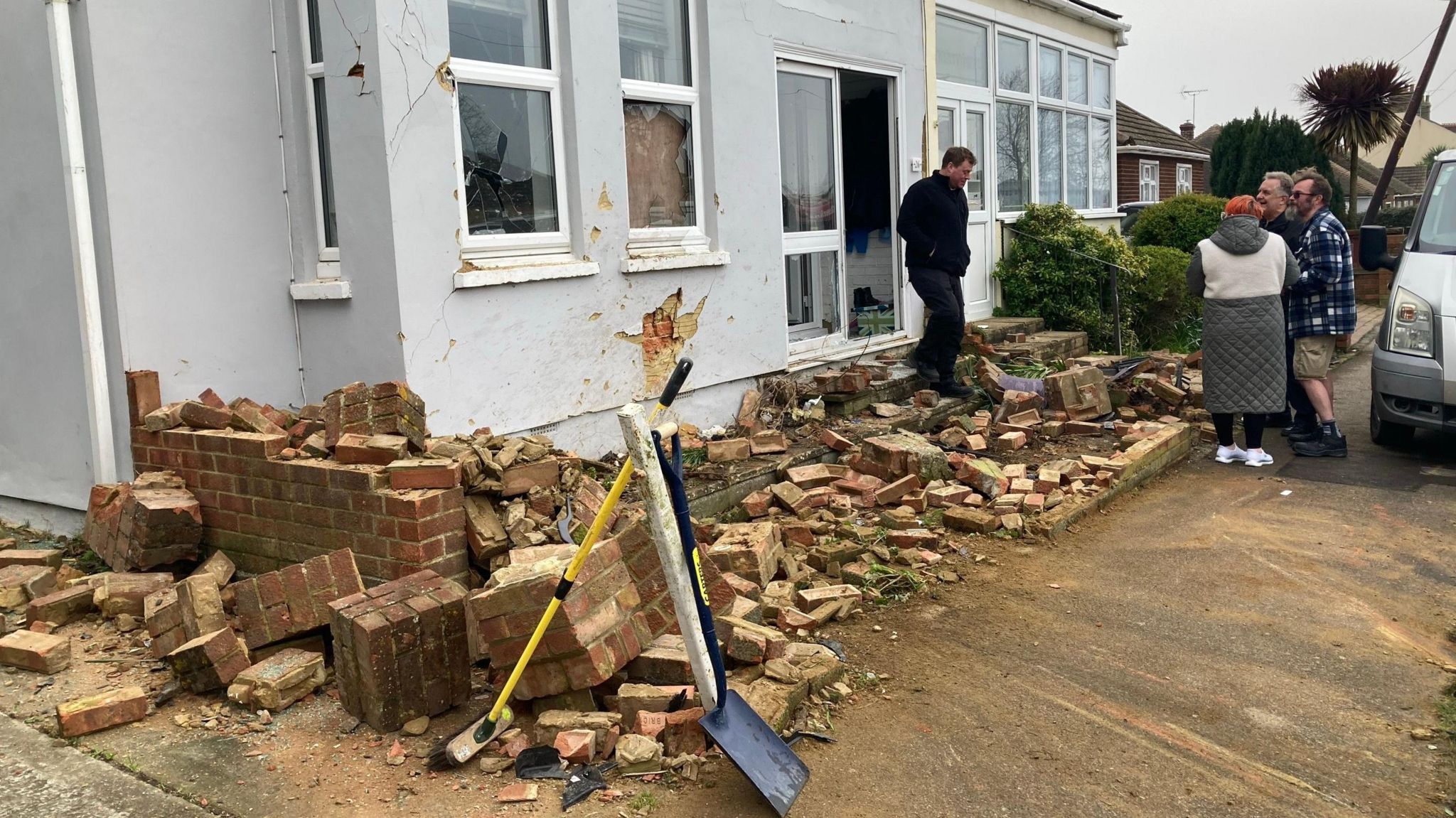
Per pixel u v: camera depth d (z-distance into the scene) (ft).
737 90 24.89
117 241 17.01
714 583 14.39
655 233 23.04
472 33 18.80
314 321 18.99
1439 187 27.20
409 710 12.35
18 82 17.61
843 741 12.37
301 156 19.06
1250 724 12.91
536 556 13.78
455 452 15.42
